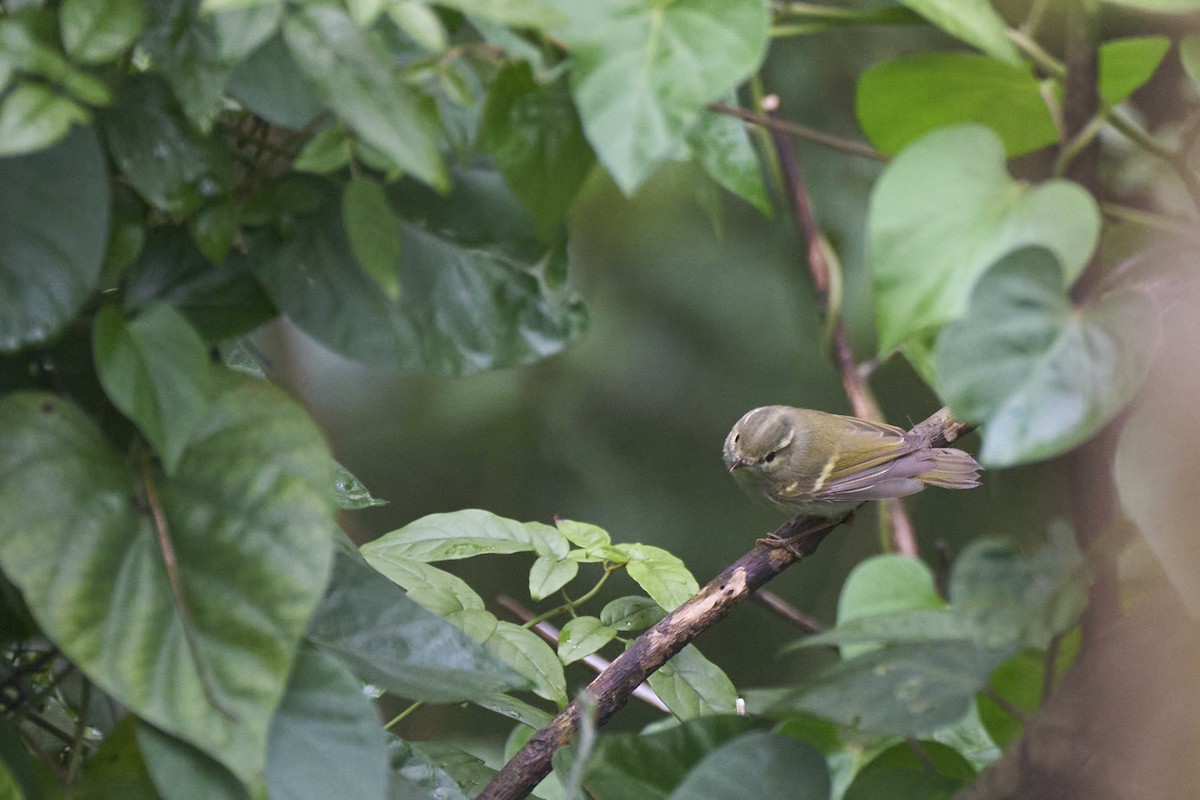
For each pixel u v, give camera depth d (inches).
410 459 549.6
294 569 135.5
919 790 173.8
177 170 146.1
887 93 177.3
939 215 131.8
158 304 137.0
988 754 217.6
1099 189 153.6
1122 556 162.9
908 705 150.6
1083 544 153.9
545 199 145.4
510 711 202.7
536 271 160.2
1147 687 141.7
